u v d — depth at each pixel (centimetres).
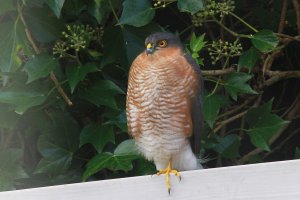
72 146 1030
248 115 1034
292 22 1115
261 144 1020
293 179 747
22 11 1002
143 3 982
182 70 913
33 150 1074
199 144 952
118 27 1012
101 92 1002
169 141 932
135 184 782
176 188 773
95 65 992
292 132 1156
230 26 1114
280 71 1136
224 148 1046
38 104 970
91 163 968
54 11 935
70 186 792
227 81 1024
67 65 1000
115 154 973
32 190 799
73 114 1055
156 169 1002
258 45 1003
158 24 1027
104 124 1007
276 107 1170
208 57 1100
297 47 1162
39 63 976
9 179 1010
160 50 918
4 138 1064
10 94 973
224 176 765
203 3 990
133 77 927
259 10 1109
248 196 754
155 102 918
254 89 1121
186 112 920
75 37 988
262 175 754
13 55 991
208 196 764
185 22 1098
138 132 945
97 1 961
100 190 786
